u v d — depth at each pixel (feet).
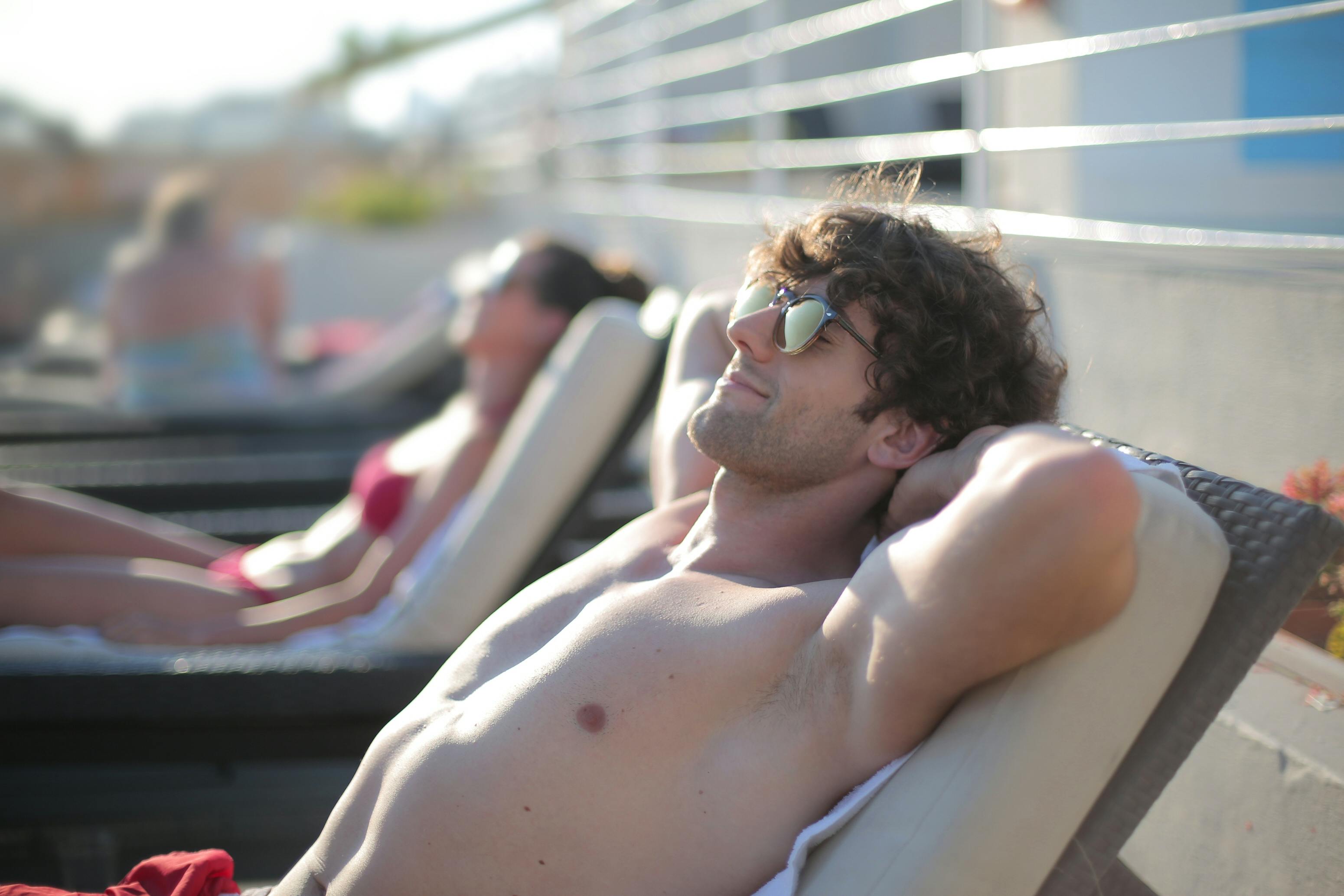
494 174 30.55
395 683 5.81
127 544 8.79
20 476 10.78
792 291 3.66
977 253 3.82
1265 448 5.52
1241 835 4.46
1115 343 6.81
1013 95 11.87
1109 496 2.52
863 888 2.88
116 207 24.50
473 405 9.05
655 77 18.17
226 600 8.28
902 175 4.84
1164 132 7.97
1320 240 5.69
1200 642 2.94
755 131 14.93
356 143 30.27
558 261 8.80
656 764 3.29
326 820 6.64
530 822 3.35
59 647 6.53
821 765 3.18
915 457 3.62
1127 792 2.89
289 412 13.85
